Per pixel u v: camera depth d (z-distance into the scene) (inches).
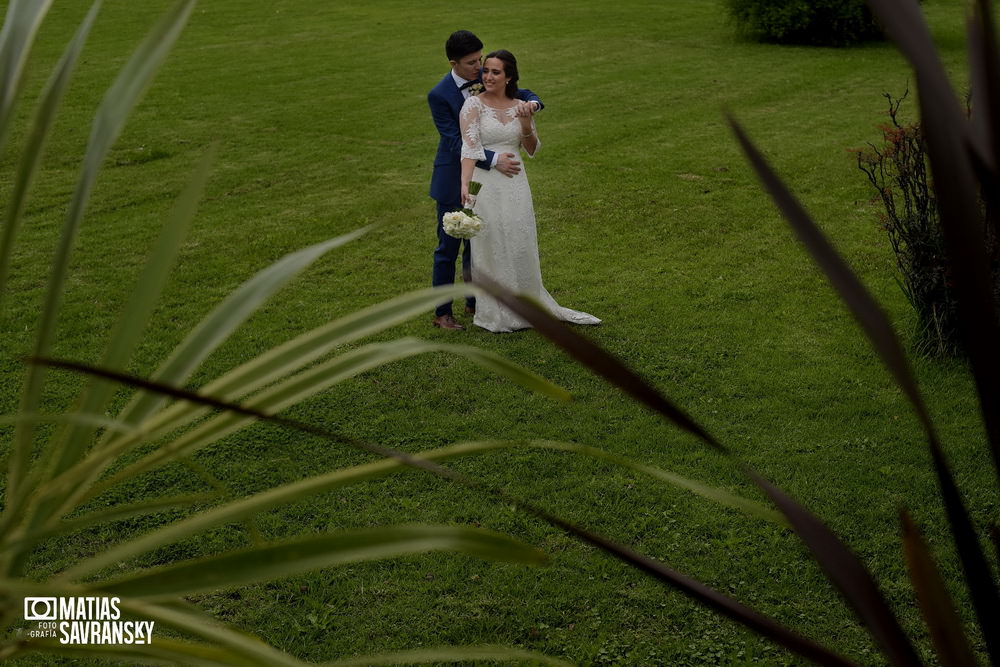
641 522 160.6
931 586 35.6
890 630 37.1
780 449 183.3
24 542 44.8
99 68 653.9
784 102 523.2
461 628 136.5
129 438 46.7
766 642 133.5
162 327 249.1
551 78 604.1
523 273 236.7
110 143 45.6
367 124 490.6
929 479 171.6
